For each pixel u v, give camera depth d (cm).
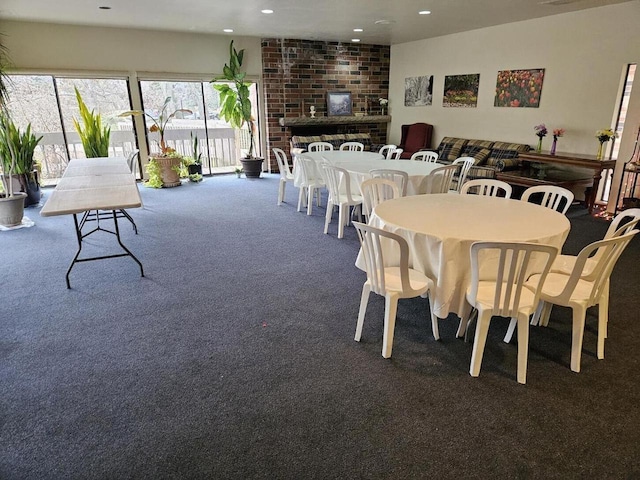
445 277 223
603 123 545
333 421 187
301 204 559
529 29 605
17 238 438
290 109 819
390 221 245
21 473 161
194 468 164
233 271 354
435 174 420
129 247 413
